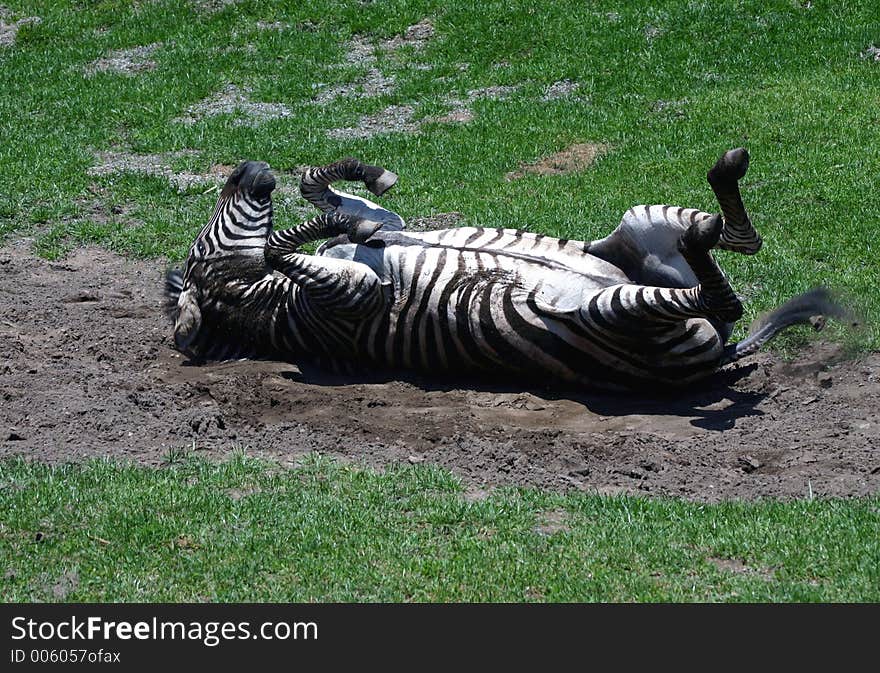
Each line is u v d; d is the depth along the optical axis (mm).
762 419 23109
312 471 21031
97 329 28453
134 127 44250
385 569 17453
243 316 26000
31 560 17859
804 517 18672
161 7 56188
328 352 25719
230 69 49625
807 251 31016
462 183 37719
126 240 34406
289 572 17484
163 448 22266
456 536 18469
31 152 40969
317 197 26812
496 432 22516
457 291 24469
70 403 23578
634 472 21031
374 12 53531
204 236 26391
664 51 47469
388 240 25188
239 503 19562
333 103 46094
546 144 40469
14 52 52938
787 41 47094
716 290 21656
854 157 36781
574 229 33219
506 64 48344
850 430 22203
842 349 25234
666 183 36406
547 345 24141
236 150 41188
